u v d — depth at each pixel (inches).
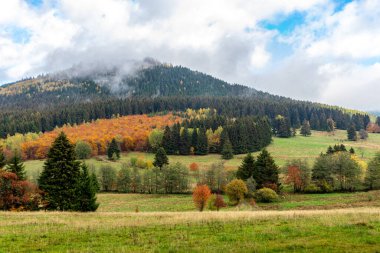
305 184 3762.3
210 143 7327.8
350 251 630.5
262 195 3169.3
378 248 646.5
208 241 770.8
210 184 4099.4
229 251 660.7
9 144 7047.2
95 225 1018.7
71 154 2049.7
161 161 5452.8
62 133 2065.7
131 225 997.8
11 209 1953.7
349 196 3245.6
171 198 3870.6
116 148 6815.9
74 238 856.9
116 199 3895.2
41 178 2022.6
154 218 1181.1
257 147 7185.0
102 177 4539.9
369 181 3700.8
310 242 705.0
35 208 2023.9
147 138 7632.9
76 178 2026.3
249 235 813.9
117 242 803.4
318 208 2721.5
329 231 816.3
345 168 3742.6
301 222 956.0
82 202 2004.2
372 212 1134.4
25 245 797.2
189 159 6683.1
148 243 780.6
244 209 2792.8
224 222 1002.1
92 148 7066.9
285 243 713.0
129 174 4559.5
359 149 7332.7
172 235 851.4
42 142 7032.5
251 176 3378.4
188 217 1133.7
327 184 3700.8
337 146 5821.9
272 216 1091.3
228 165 5905.5
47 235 900.0
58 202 1980.8
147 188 4416.8
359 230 808.3
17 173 2081.7
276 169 3535.9
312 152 6998.0
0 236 898.7
